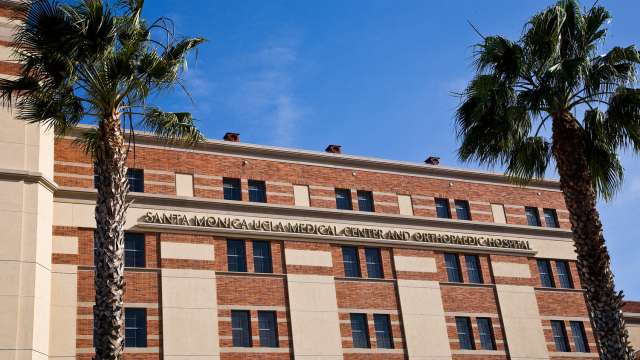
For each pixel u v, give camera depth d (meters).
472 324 39.34
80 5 20.28
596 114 22.03
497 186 44.12
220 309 33.41
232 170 36.72
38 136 29.38
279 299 35.00
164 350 31.45
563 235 44.47
